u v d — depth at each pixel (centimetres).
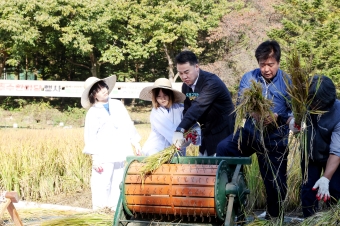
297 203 616
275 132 504
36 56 3262
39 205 713
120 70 3061
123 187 466
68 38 2570
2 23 2508
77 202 779
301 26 2097
